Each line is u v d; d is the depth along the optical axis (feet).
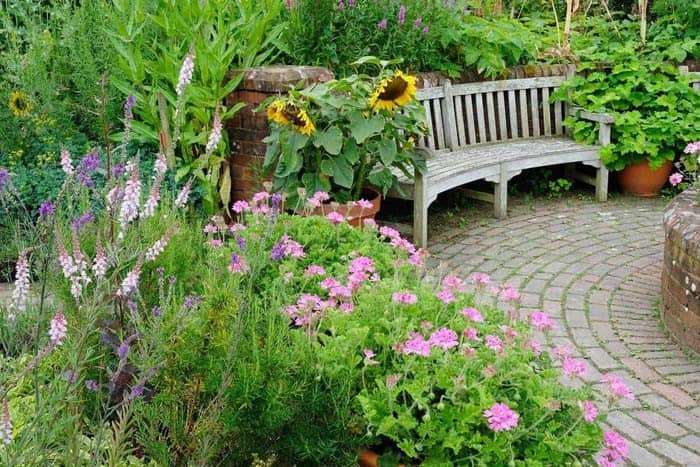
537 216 22.93
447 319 9.96
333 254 12.15
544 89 26.00
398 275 11.09
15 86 21.16
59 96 21.43
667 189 25.82
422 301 9.92
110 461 7.20
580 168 26.53
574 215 23.11
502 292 10.08
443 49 24.85
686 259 14.23
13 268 16.47
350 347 8.83
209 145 7.86
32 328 9.21
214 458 8.42
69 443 7.29
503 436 8.08
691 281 14.11
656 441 11.52
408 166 20.13
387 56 22.49
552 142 25.32
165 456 8.04
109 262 7.73
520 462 8.06
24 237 15.94
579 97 25.67
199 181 19.31
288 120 16.94
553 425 8.39
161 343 7.82
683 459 11.09
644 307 16.38
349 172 17.54
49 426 7.24
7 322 9.10
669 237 15.03
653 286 17.54
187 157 19.51
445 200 24.06
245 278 10.67
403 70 23.03
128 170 8.71
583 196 25.31
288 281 10.64
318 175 17.72
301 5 21.72
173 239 10.57
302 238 12.50
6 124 19.80
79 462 7.32
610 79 25.86
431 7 23.90
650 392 12.89
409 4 23.45
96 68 20.49
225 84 19.61
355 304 10.49
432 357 8.76
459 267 18.67
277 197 8.91
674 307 14.83
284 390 8.01
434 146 23.49
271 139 17.67
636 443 11.46
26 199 17.54
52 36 22.45
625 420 12.06
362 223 17.99
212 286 8.93
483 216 22.82
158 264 10.32
